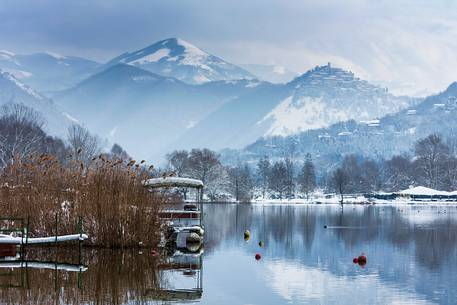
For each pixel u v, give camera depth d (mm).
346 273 43375
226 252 54469
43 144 169250
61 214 51438
